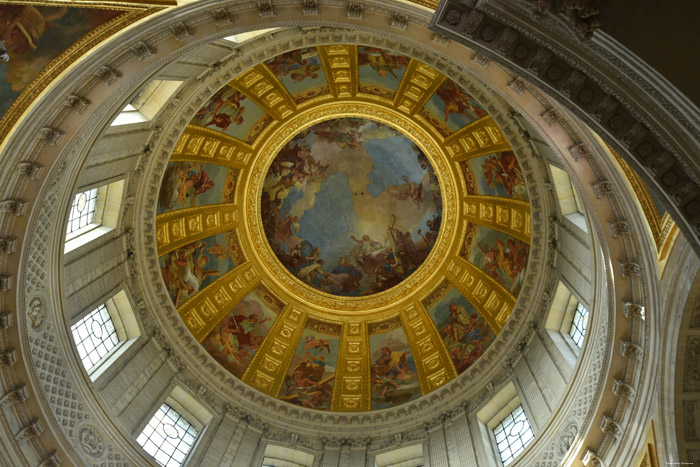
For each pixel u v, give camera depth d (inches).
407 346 1322.6
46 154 634.2
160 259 1154.0
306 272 1453.0
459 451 1010.7
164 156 1030.4
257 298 1349.7
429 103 1222.9
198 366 1133.7
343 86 1239.5
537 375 984.9
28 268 733.3
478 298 1270.9
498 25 398.6
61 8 532.1
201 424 1064.8
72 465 745.0
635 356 682.2
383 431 1147.3
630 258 652.1
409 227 1467.8
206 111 1111.0
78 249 882.1
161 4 569.9
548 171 1010.7
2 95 572.1
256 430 1109.7
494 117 1018.7
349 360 1327.5
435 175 1427.2
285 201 1473.9
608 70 387.2
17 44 542.6
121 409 900.0
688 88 366.0
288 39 930.1
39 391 728.3
